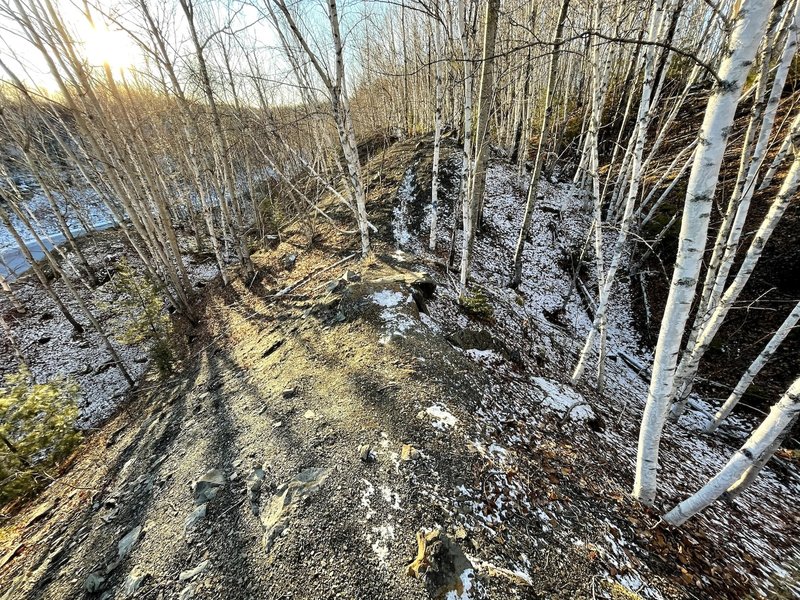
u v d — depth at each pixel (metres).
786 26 5.23
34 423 7.47
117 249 20.45
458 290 9.81
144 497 5.30
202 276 17.14
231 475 4.99
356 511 4.00
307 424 5.43
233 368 8.30
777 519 5.67
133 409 9.09
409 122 25.12
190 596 3.67
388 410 5.27
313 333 8.02
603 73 8.38
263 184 25.78
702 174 3.06
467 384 5.97
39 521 5.89
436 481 4.20
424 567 3.35
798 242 9.64
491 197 16.23
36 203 25.53
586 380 8.81
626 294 12.80
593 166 7.30
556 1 13.34
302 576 3.56
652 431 4.13
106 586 4.11
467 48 7.25
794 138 5.49
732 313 10.11
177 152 17.14
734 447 7.83
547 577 3.50
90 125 9.85
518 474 4.46
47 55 8.17
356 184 10.08
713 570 4.00
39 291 16.73
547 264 13.88
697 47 8.34
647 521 4.32
